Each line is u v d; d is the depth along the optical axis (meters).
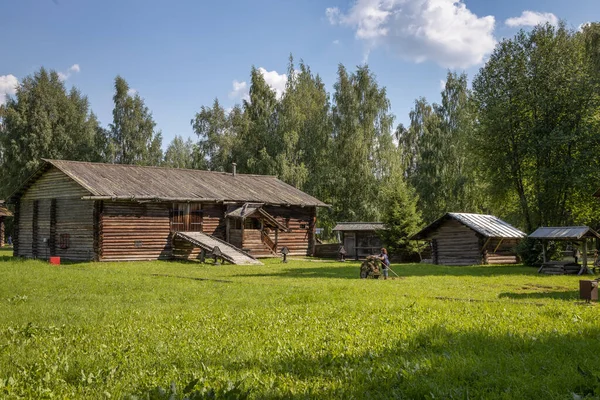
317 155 54.81
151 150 63.94
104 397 5.30
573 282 19.42
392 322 9.34
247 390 5.14
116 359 6.85
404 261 37.19
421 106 65.81
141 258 33.00
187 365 6.54
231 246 33.66
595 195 23.05
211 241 33.25
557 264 24.34
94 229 31.20
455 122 54.09
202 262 31.56
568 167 31.50
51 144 56.78
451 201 52.34
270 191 41.56
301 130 56.72
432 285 17.86
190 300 13.48
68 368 6.39
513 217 38.50
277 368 6.32
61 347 7.61
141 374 6.06
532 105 33.78
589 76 32.81
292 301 12.91
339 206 52.75
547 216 34.84
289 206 41.50
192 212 35.69
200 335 8.42
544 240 25.14
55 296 14.17
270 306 12.05
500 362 6.22
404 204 37.41
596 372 5.72
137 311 11.21
